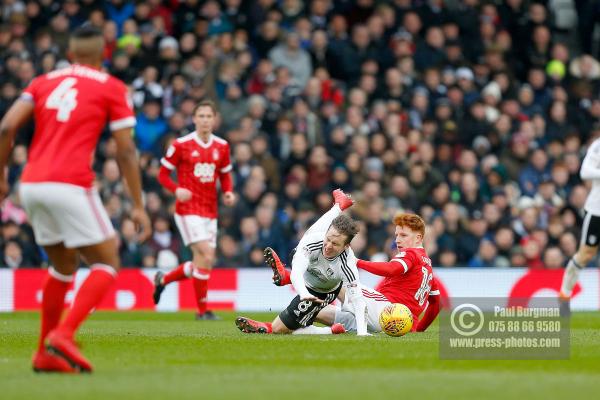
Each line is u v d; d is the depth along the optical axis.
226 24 62.38
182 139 37.94
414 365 20.28
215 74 58.56
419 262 28.75
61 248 19.52
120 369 19.33
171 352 22.80
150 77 56.34
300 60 61.62
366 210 52.28
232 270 48.78
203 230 38.28
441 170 57.19
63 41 59.75
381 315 27.27
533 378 18.20
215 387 16.75
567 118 62.16
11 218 50.09
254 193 52.22
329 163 55.47
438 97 60.06
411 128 58.31
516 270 49.84
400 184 53.94
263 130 56.91
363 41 62.38
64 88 19.22
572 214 55.12
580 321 38.50
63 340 18.31
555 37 68.12
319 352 22.62
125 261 49.59
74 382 17.31
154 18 60.62
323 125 57.34
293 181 54.12
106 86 19.36
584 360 21.42
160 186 52.22
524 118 60.47
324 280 27.69
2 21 61.16
